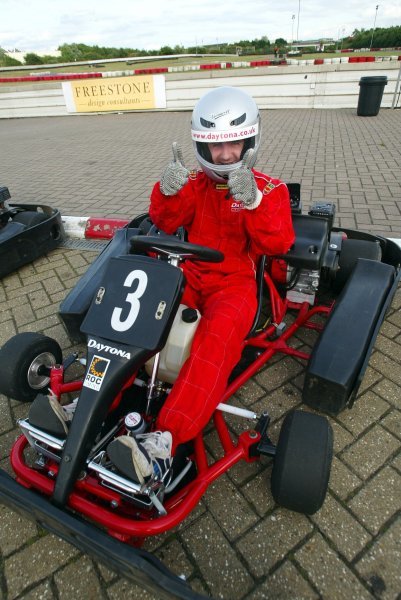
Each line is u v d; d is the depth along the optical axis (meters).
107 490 1.46
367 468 1.86
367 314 2.06
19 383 2.03
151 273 1.60
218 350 1.64
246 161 1.67
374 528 1.64
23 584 1.54
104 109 11.29
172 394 1.57
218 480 1.84
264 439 1.72
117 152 7.32
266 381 2.34
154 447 1.38
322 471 1.49
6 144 8.61
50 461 1.58
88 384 1.48
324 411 2.03
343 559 1.55
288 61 10.36
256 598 1.46
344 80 9.45
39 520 1.38
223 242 1.98
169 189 1.79
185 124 9.20
